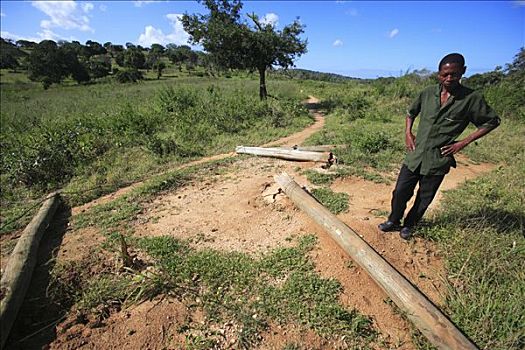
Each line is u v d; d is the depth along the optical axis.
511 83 11.52
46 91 32.00
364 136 6.95
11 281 2.72
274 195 4.55
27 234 3.55
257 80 33.19
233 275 3.06
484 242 3.26
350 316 2.60
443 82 2.62
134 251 3.47
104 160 6.49
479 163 6.29
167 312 2.68
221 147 7.64
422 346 2.38
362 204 4.33
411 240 3.38
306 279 2.96
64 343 2.45
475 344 2.29
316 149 6.68
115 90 26.95
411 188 3.15
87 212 4.46
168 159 6.63
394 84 15.50
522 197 4.27
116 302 2.78
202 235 3.75
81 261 3.24
